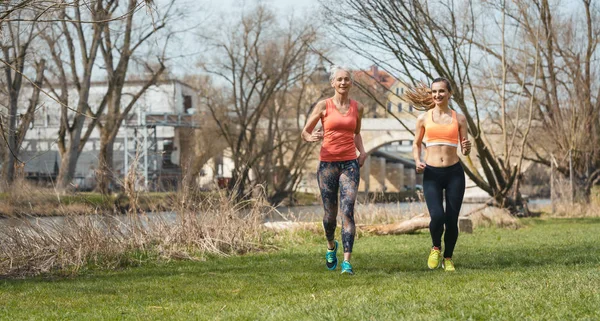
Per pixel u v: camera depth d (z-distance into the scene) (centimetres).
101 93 5238
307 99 4194
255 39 3816
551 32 2334
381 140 5153
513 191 2205
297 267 799
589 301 464
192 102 6138
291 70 3797
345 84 715
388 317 430
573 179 2708
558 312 432
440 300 489
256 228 1107
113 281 714
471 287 552
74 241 889
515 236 1293
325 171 729
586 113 2659
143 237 986
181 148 5275
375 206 1628
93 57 3312
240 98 3919
